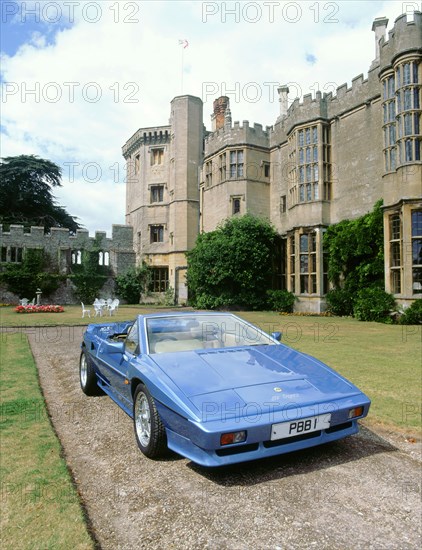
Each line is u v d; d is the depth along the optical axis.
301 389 3.35
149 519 2.59
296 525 2.48
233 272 24.06
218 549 2.27
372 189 19.62
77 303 36.41
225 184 27.89
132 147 40.19
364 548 2.27
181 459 3.50
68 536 2.39
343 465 3.32
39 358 8.62
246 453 2.93
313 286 21.73
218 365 3.68
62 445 3.85
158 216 37.38
